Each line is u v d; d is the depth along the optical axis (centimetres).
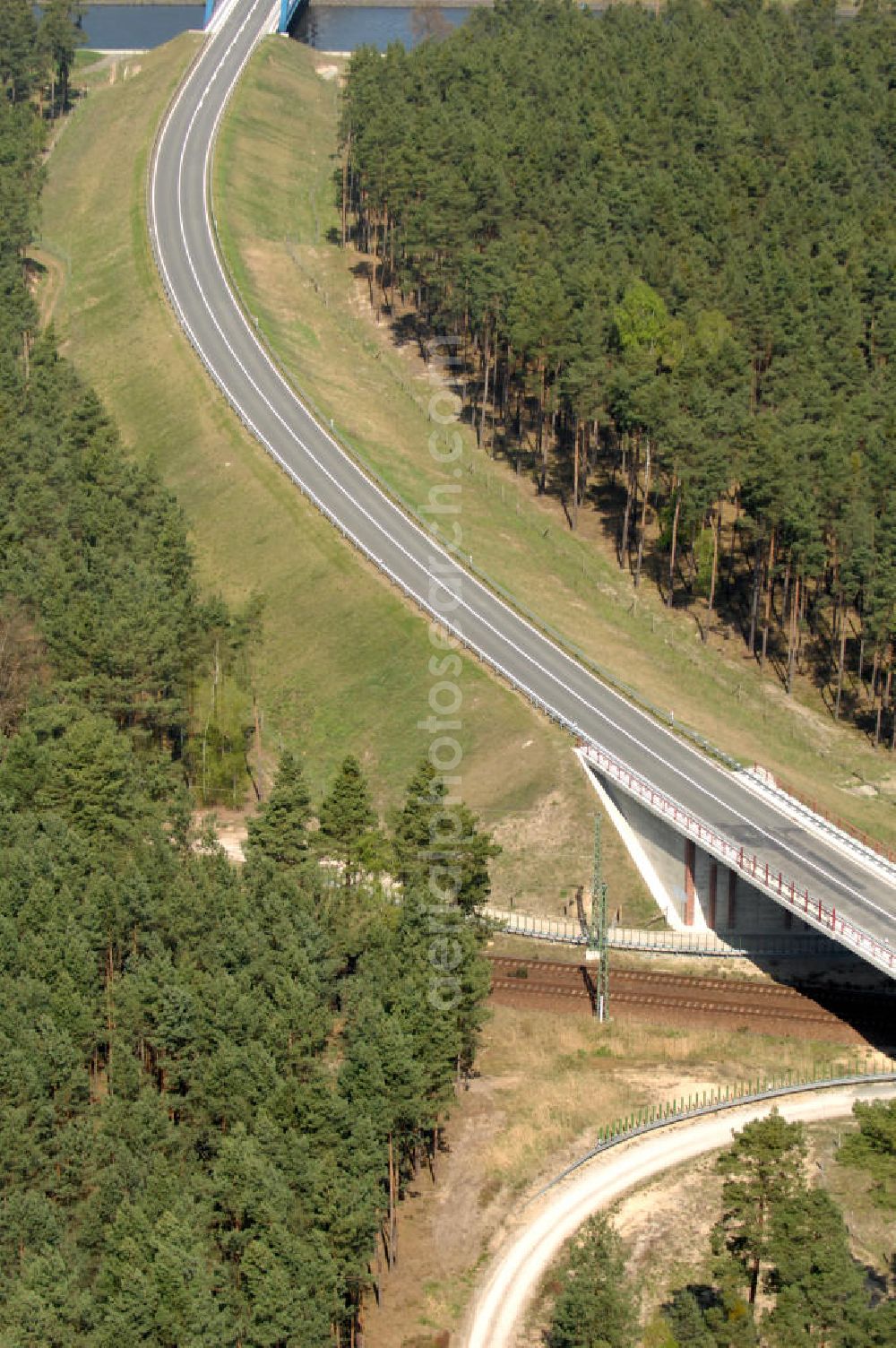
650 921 15662
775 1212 10306
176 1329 9725
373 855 14712
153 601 16800
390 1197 11812
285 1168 10812
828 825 15838
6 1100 11188
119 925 13038
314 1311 10144
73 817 14538
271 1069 11356
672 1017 14450
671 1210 12206
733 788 16312
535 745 16775
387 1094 11494
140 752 16300
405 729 17388
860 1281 10056
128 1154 10694
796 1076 13650
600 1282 10325
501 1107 13350
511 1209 12319
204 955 12700
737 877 15500
